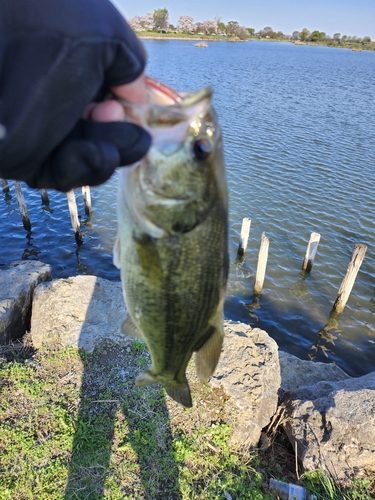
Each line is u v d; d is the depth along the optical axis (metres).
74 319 0.96
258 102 5.40
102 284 1.08
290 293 1.80
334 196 2.60
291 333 1.60
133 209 0.30
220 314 0.36
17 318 1.11
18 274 1.25
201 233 0.31
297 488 0.70
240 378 0.83
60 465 0.67
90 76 0.21
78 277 1.10
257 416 0.78
